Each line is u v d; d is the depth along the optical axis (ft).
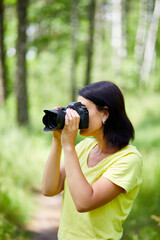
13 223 12.47
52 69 55.62
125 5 66.49
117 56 64.69
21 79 30.83
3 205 12.56
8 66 45.39
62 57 58.95
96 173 5.12
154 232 10.32
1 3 31.76
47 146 25.94
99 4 62.85
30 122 32.17
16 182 16.90
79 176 4.76
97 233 4.91
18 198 14.07
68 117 4.95
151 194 13.50
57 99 50.72
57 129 5.02
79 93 5.46
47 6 53.57
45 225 13.42
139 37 69.62
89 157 5.56
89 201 4.65
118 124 5.24
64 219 5.32
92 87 5.31
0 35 33.60
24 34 30.30
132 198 5.14
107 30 80.94
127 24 75.72
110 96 5.18
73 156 4.92
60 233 5.33
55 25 57.26
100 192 4.72
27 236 11.69
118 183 4.75
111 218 4.93
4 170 16.52
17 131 25.64
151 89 61.41
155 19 67.36
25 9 29.84
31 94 49.14
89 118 5.23
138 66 68.85
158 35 76.07
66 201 5.37
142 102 47.73
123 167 4.89
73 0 47.85
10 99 37.45
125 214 5.10
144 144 24.43
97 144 5.71
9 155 18.94
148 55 68.64
